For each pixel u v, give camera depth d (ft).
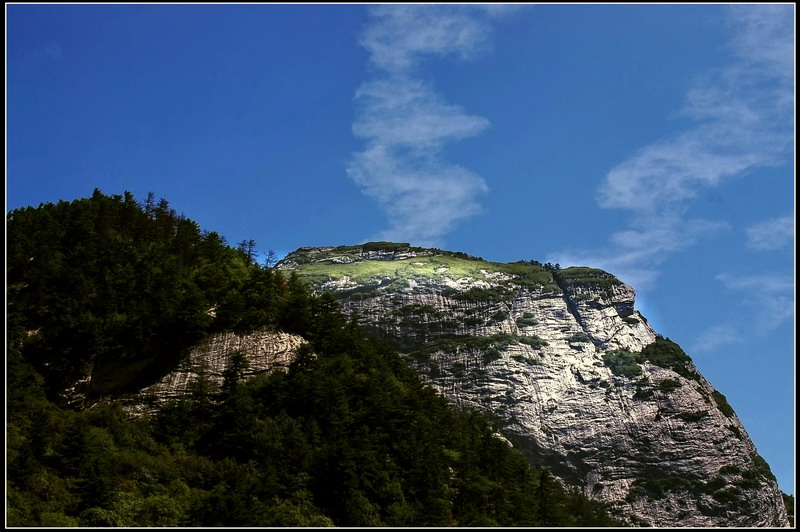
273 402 369.91
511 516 370.94
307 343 418.10
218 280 438.81
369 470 335.88
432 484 351.67
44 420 329.52
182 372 387.14
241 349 400.88
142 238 476.13
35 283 406.41
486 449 429.38
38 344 380.17
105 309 398.62
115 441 343.26
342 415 368.27
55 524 282.97
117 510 296.71
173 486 323.57
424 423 389.19
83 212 469.98
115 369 383.04
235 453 347.97
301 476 331.98
